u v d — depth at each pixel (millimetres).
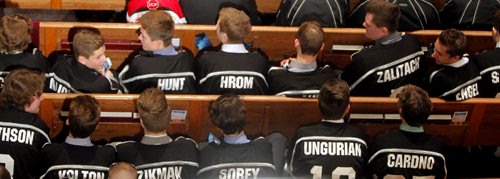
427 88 7039
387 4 6922
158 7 7766
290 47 7633
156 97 5785
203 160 5855
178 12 7840
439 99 6781
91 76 6574
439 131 7027
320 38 6516
